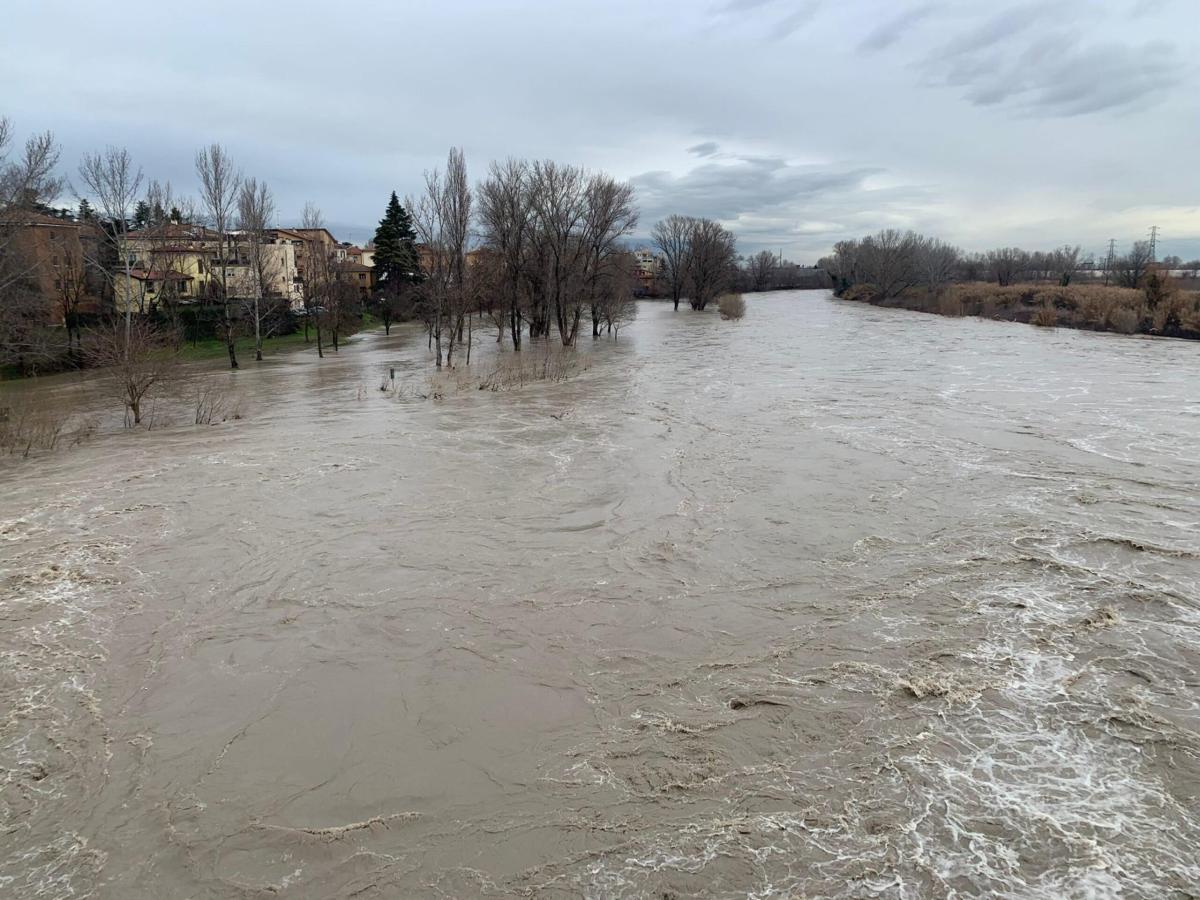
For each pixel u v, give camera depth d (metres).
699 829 6.48
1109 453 18.00
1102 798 6.73
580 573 11.77
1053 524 13.32
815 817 6.57
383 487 16.41
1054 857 6.09
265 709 8.38
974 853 6.14
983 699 8.23
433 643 9.74
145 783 7.19
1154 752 7.32
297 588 11.40
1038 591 10.79
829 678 8.73
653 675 8.91
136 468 18.39
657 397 27.84
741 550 12.53
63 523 14.32
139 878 6.08
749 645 9.53
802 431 21.09
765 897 5.77
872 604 10.53
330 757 7.55
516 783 7.12
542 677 8.91
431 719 8.14
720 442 19.97
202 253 53.41
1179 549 12.14
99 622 10.40
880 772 7.12
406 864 6.18
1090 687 8.41
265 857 6.29
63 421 24.06
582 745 7.65
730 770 7.21
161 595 11.22
